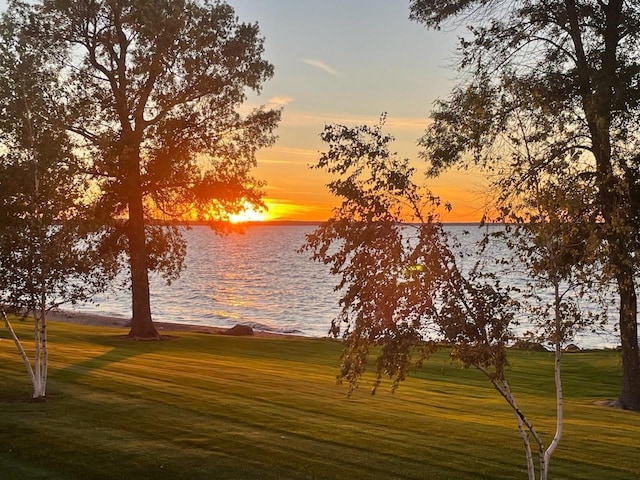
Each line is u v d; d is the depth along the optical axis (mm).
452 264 9094
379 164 9367
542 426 14773
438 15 19484
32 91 15367
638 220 13523
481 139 16141
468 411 16453
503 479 10688
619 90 15297
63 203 14766
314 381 19969
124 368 19844
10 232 14141
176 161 29375
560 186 9891
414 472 10867
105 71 29125
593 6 18219
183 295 72000
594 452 12469
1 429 12656
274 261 141500
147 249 32094
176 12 27812
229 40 30703
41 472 10680
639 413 17828
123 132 29047
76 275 15102
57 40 27922
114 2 27656
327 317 55562
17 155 14867
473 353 8805
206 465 10984
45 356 15344
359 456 11586
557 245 9492
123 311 56375
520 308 9375
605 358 28969
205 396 15836
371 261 9102
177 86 30125
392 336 8992
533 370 26281
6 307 14891
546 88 16344
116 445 11867
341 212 9391
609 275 9391
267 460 11266
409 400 17609
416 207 9328
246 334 39375
